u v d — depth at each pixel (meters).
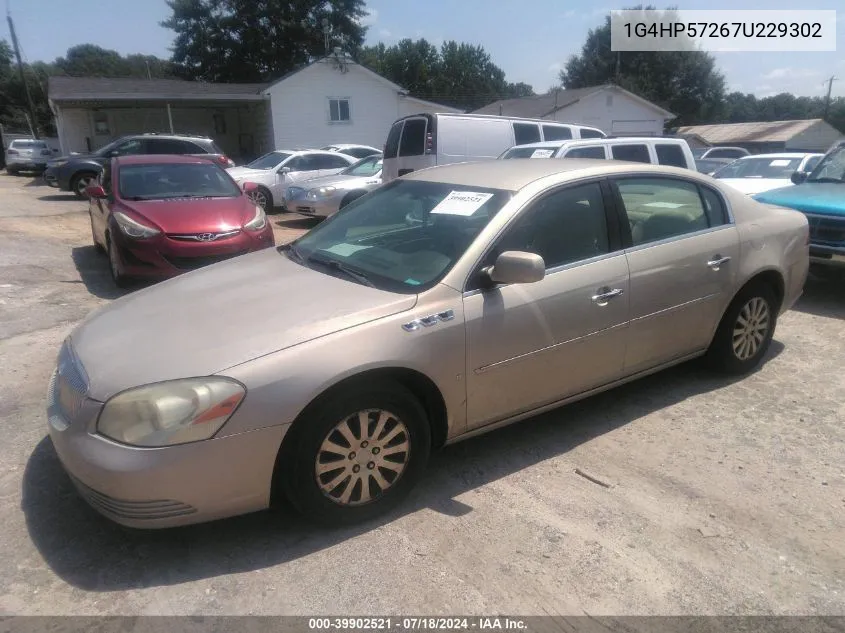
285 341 2.66
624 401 4.22
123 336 2.88
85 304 6.42
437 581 2.54
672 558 2.68
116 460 2.40
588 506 3.05
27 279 7.33
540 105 32.38
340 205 12.34
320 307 2.92
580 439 3.72
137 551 2.72
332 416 2.68
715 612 2.39
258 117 28.66
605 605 2.42
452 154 11.12
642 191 3.88
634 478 3.29
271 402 2.53
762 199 6.98
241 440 2.50
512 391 3.28
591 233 3.58
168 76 44.28
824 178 7.46
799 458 3.48
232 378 2.50
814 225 6.35
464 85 63.94
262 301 3.05
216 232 6.61
